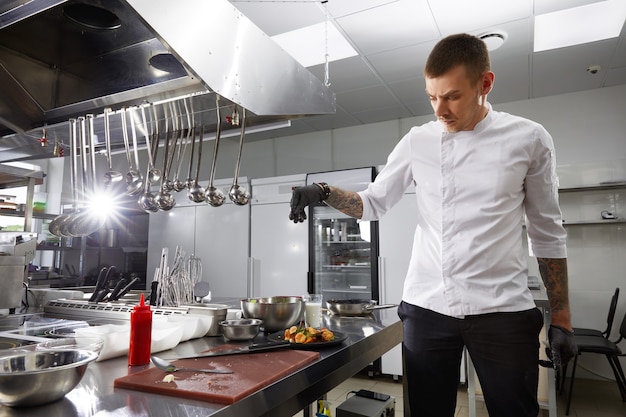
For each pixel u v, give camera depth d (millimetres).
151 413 666
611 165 3697
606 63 3438
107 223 4625
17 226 3836
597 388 3379
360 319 1690
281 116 1780
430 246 1261
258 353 1068
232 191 1829
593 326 3707
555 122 4066
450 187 1212
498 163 1146
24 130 1854
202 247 4508
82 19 1335
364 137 4969
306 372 948
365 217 1428
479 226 1154
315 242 4105
